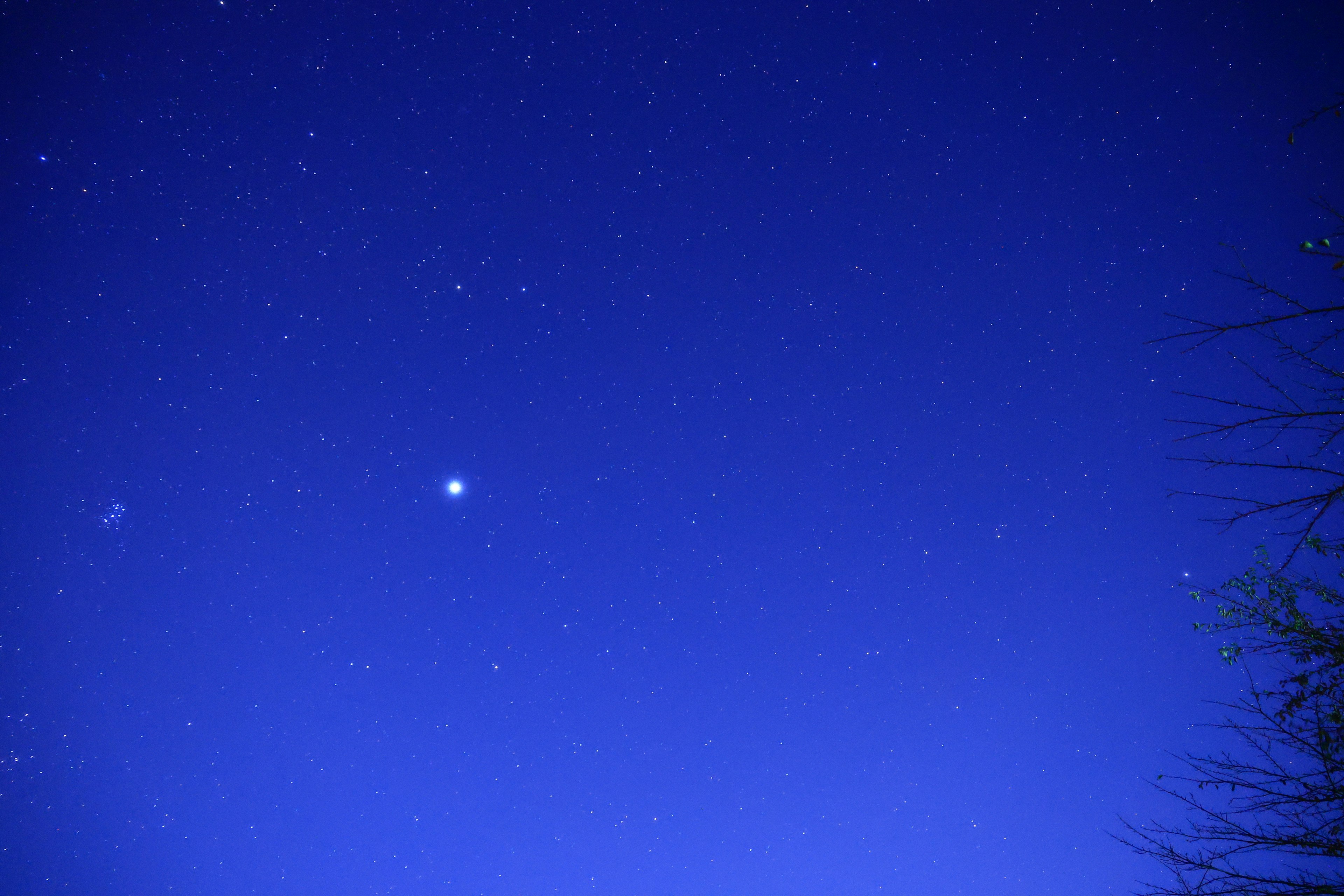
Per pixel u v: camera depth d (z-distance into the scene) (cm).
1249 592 399
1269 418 298
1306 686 374
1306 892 339
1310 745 362
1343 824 346
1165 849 379
